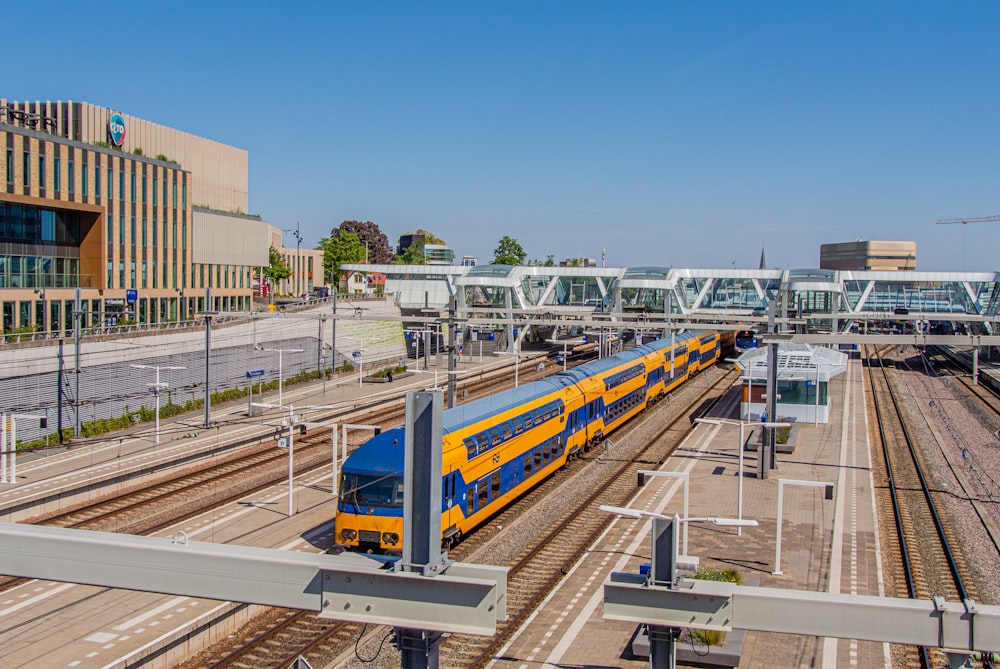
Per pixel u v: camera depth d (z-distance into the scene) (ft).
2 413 121.39
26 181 179.52
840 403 223.71
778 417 192.75
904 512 116.78
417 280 312.29
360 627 73.26
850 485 130.72
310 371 238.07
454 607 37.42
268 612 75.92
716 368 306.14
